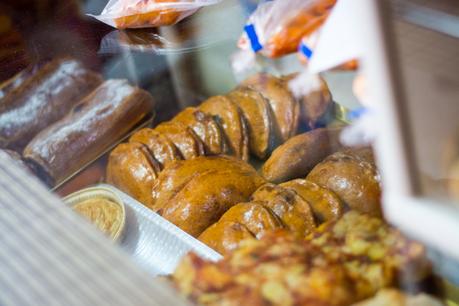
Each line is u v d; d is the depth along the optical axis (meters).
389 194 0.61
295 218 0.90
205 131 1.10
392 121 0.62
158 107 1.19
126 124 1.15
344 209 0.91
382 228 0.73
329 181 0.94
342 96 1.01
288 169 1.03
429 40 0.65
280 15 1.09
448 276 0.68
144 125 1.17
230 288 0.69
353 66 0.92
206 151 1.09
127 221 0.97
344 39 0.76
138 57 1.21
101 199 1.02
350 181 0.92
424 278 0.69
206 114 1.12
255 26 1.12
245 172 1.02
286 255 0.72
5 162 0.76
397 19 0.67
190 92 1.19
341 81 0.99
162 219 0.96
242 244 0.75
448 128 0.62
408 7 0.67
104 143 1.12
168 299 0.62
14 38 1.24
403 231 0.67
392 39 0.64
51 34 1.24
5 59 1.21
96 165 1.11
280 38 1.09
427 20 0.66
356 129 0.96
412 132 0.61
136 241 0.94
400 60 0.64
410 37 0.66
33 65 1.20
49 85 1.17
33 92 1.17
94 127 1.12
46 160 1.08
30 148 1.10
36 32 1.24
